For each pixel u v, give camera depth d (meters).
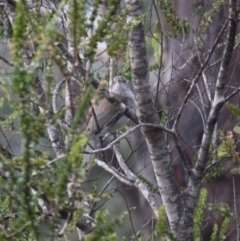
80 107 5.57
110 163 10.43
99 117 11.04
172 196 8.66
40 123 5.65
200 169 8.64
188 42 11.05
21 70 5.16
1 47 10.95
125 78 11.69
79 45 5.81
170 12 10.96
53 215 5.83
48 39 5.27
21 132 5.31
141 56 8.53
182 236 8.60
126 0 8.34
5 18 9.84
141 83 8.54
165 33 11.12
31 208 5.61
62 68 5.89
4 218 7.44
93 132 10.90
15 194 5.75
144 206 14.58
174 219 8.63
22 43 5.29
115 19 6.44
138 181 9.62
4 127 9.09
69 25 5.88
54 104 9.96
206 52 10.26
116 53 6.29
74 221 5.82
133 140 13.52
